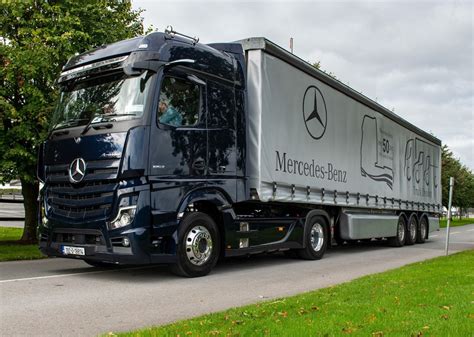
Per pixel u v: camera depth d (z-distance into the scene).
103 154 8.16
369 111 15.90
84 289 7.73
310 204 12.54
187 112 8.86
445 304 6.24
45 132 12.71
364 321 5.27
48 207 8.84
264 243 10.65
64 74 9.40
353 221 14.18
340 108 13.91
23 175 12.87
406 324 5.10
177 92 8.73
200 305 6.74
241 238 9.89
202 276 9.17
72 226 8.41
